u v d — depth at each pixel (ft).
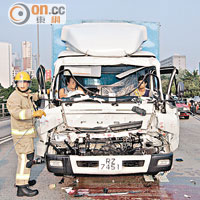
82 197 14.40
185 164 20.95
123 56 18.93
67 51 20.47
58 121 15.08
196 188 15.66
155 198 14.16
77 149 15.40
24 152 14.82
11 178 17.80
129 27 21.29
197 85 162.50
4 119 64.23
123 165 14.60
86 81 18.35
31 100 15.93
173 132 15.40
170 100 16.06
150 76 18.79
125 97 16.53
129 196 14.44
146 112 15.65
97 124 15.71
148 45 25.59
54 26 24.38
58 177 17.84
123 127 15.42
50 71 24.23
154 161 14.66
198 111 71.20
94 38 19.89
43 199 14.25
